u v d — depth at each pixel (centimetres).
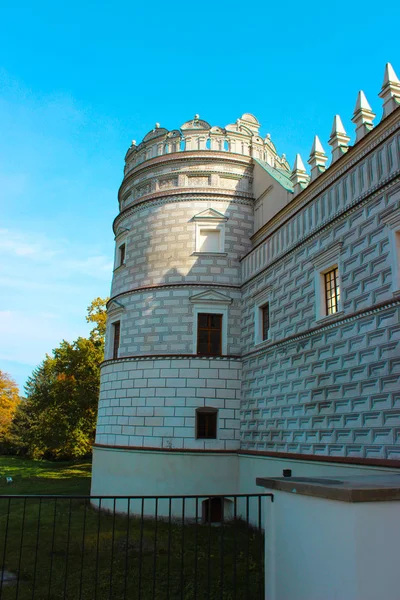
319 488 702
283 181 2566
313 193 1995
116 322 2786
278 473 1956
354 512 644
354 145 1716
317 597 699
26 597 1141
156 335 2516
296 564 759
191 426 2348
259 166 2683
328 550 684
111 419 2562
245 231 2661
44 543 1636
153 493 2302
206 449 2314
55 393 5300
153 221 2712
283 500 812
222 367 2420
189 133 2797
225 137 2789
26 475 4497
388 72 1597
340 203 1786
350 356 1631
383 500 661
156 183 2788
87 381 5147
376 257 1565
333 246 1773
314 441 1770
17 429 7681
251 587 1202
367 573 629
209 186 2689
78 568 1364
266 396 2155
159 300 2558
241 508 2214
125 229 2838
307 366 1867
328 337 1759
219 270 2567
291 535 779
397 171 1499
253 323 2380
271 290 2225
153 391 2433
